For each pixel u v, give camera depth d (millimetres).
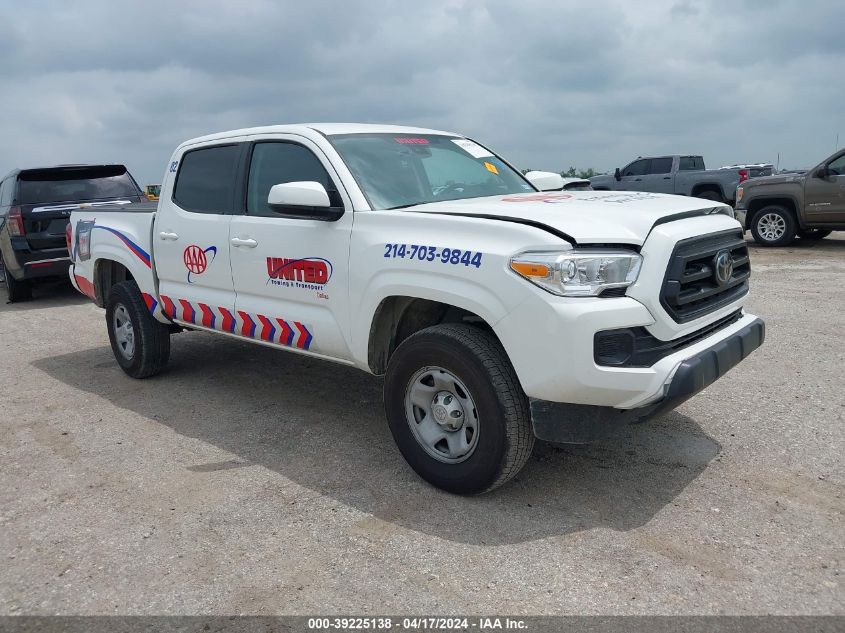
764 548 3086
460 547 3168
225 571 3047
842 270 10266
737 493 3594
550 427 3232
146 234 5492
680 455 4062
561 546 3150
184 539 3324
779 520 3318
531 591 2832
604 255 3109
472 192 4602
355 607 2770
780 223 13289
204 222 4910
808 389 5086
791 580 2850
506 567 3002
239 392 5547
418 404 3703
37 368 6555
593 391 3100
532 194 4395
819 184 12531
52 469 4184
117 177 10680
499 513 3463
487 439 3367
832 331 6676
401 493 3713
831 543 3107
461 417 3535
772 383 5246
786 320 7195
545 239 3135
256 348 6891
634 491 3650
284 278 4332
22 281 10227
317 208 3914
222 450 4398
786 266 10883
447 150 4836
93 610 2807
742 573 2908
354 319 3920
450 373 3488
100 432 4781
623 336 3131
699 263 3471
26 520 3559
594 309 3049
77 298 10609
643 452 4117
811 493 3568
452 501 3602
